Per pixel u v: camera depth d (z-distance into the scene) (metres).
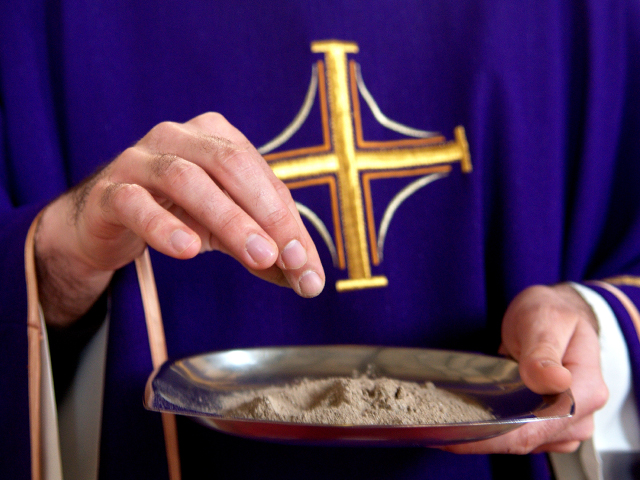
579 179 0.96
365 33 0.92
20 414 0.76
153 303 0.82
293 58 0.92
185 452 0.87
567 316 0.80
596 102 0.95
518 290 0.93
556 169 0.94
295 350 0.78
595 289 0.86
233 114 0.91
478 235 0.91
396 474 0.87
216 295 0.89
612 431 0.86
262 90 0.91
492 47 0.92
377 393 0.72
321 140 0.91
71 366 0.83
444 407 0.71
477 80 0.92
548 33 0.94
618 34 0.95
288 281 0.72
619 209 0.98
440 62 0.93
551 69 0.94
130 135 0.90
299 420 0.69
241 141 0.75
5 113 0.89
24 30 0.90
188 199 0.68
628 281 0.89
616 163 0.98
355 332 0.90
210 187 0.68
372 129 0.92
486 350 0.91
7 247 0.77
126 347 0.82
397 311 0.90
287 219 0.69
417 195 0.91
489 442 0.75
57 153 0.90
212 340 0.89
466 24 0.93
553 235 0.94
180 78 0.91
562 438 0.79
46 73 0.91
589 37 0.94
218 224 0.67
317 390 0.73
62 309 0.80
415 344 0.90
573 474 0.85
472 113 0.92
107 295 0.82
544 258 0.93
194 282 0.89
